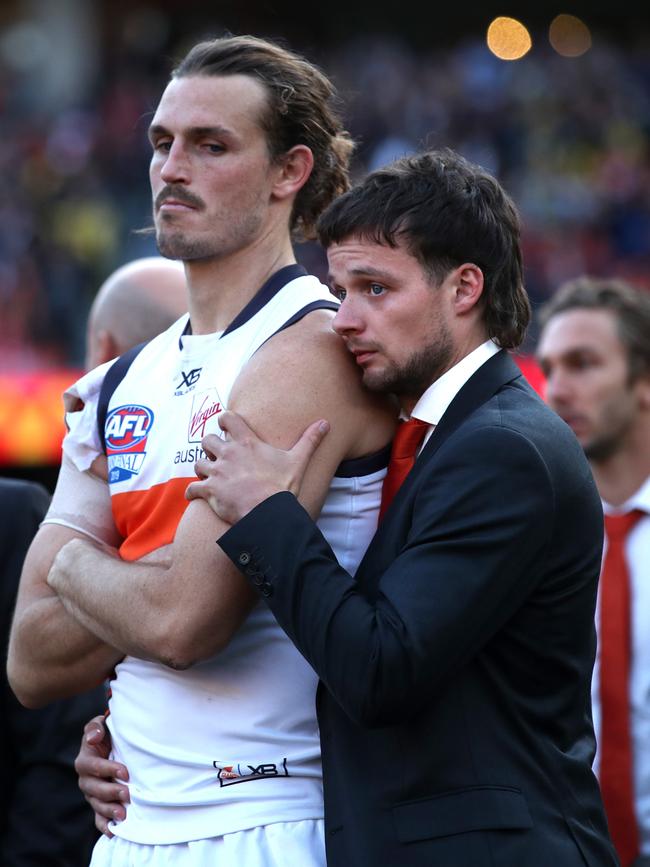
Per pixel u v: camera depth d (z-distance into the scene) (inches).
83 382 347.6
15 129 2500.0
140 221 2159.2
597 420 470.0
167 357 337.7
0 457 767.1
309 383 306.0
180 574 294.4
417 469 300.0
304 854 297.4
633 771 433.7
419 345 300.0
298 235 351.3
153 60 2942.9
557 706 295.7
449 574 275.9
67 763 394.0
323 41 3299.7
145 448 325.1
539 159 2396.7
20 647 330.6
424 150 331.0
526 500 282.4
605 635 443.5
